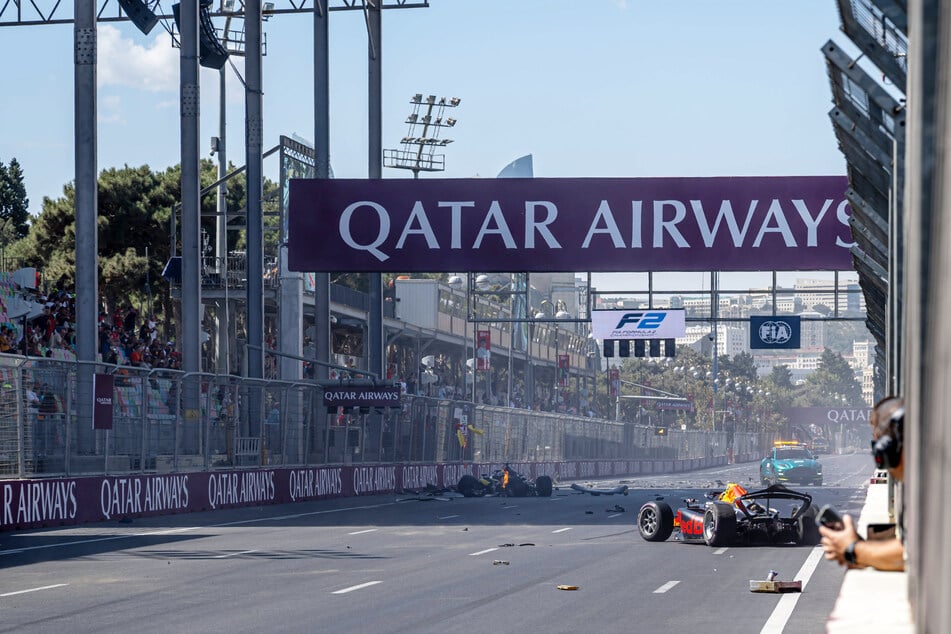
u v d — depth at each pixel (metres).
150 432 86.44
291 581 45.34
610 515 96.06
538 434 199.25
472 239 111.00
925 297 6.33
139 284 194.62
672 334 151.38
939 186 5.93
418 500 123.44
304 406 114.12
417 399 145.12
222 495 96.44
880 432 12.67
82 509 77.88
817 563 53.03
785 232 109.31
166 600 39.06
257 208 127.88
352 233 111.62
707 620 33.88
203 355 179.62
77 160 97.12
